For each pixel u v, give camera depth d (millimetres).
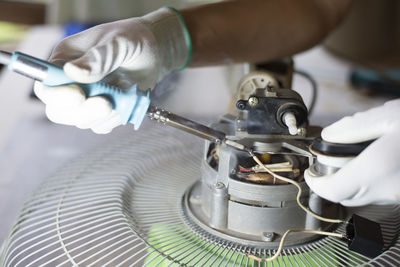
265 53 863
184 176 755
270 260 525
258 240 572
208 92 1318
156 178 754
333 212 625
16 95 1322
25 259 605
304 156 611
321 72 1554
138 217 640
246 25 836
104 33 582
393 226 619
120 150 854
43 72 468
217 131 583
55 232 667
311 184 525
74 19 2133
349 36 1613
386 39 1615
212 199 587
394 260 529
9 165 958
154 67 639
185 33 732
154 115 553
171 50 706
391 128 486
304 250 562
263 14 854
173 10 727
